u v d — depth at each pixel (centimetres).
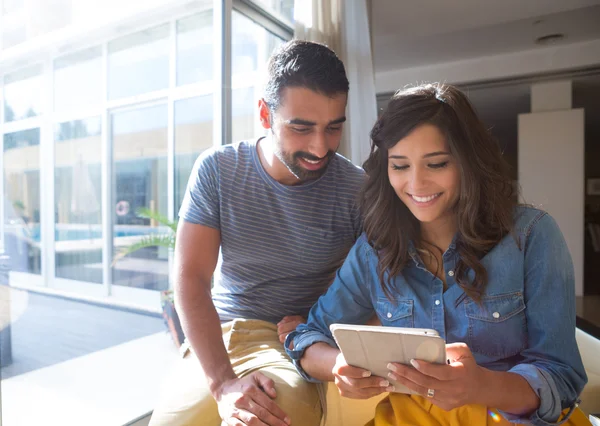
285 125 104
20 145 505
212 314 110
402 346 68
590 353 144
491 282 86
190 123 474
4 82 455
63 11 435
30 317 461
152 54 470
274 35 249
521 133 480
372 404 117
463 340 88
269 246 121
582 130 460
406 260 94
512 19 362
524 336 86
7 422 237
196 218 119
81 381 298
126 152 528
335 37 260
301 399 95
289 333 105
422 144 83
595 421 109
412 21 363
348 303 101
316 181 118
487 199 87
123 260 569
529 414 75
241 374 103
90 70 489
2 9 411
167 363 335
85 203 558
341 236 122
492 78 467
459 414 80
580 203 462
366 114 271
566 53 435
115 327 436
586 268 609
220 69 202
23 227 539
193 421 101
